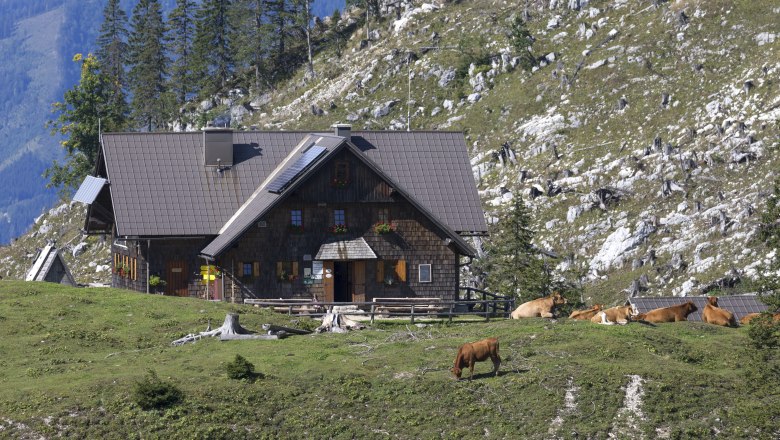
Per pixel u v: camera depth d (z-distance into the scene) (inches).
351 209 2388.0
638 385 1475.1
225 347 1756.9
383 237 2394.2
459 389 1489.9
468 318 2174.0
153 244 2406.5
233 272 2346.2
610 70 4252.0
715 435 1387.8
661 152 3715.6
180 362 1673.2
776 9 4165.8
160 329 1902.1
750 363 1476.4
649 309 2129.7
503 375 1523.1
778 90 3730.3
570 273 3316.9
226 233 2370.8
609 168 3769.7
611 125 4015.8
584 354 1568.7
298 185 2332.7
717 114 3782.0
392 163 2561.5
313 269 2365.9
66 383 1567.4
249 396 1503.4
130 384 1534.2
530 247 2871.6
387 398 1492.4
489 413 1439.5
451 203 2508.6
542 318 1807.3
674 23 4328.3
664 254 3255.4
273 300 2169.0
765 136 3555.6
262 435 1427.2
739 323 1819.6
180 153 2551.7
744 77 3897.6
